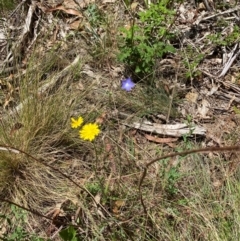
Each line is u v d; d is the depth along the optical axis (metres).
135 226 0.79
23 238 0.80
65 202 0.83
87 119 0.92
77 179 0.86
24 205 0.83
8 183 0.86
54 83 0.97
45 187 0.85
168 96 0.97
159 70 0.99
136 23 1.07
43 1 1.15
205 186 0.83
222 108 0.96
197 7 1.11
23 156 0.87
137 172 0.86
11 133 0.89
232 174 0.84
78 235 0.79
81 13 1.12
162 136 0.92
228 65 1.01
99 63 1.03
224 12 1.07
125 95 0.96
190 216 0.79
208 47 1.04
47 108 0.91
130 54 0.95
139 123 0.93
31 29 1.10
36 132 0.89
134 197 0.82
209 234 0.76
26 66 1.04
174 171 0.84
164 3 1.02
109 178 0.82
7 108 0.96
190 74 0.98
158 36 1.00
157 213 0.80
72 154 0.90
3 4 1.14
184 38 1.05
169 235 0.77
